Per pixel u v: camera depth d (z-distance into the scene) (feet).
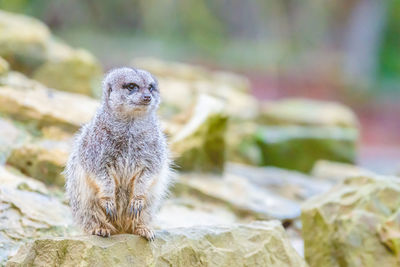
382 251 24.89
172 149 36.96
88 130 22.89
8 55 49.75
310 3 155.02
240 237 22.84
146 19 130.11
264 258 22.59
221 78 68.85
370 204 25.89
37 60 50.80
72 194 23.31
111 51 111.55
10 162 32.01
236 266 21.95
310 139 57.67
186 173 37.83
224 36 148.05
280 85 132.46
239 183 38.34
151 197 23.00
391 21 163.94
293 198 40.50
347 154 58.75
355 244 25.17
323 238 26.14
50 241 20.39
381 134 119.85
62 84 51.01
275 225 24.13
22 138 33.71
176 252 21.18
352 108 132.57
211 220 31.63
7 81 38.63
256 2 150.30
